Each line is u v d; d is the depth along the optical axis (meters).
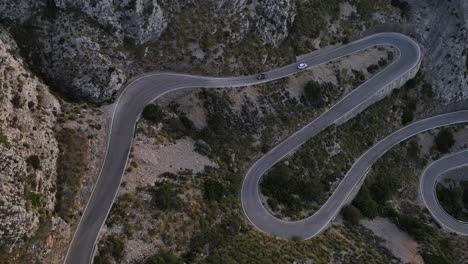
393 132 113.00
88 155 76.38
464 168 113.06
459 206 108.62
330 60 108.56
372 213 98.81
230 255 76.88
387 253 90.19
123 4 87.81
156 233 72.69
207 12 95.69
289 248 83.31
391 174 107.50
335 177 100.81
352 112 105.81
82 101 84.50
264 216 88.56
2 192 59.62
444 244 98.06
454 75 116.94
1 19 83.38
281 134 99.19
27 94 72.62
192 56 94.06
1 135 63.38
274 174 94.44
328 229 91.50
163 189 77.31
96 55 85.31
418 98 116.25
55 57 84.31
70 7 86.12
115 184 75.75
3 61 71.88
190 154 87.56
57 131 75.25
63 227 67.81
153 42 91.94
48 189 68.31
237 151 94.31
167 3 92.62
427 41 116.69
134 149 81.06
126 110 86.62
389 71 111.69
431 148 114.19
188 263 72.81
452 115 118.44
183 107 92.25
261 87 99.31
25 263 61.31
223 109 94.75
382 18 116.06
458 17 118.00
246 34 99.56
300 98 102.12
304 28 107.50
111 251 68.31
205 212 79.75
